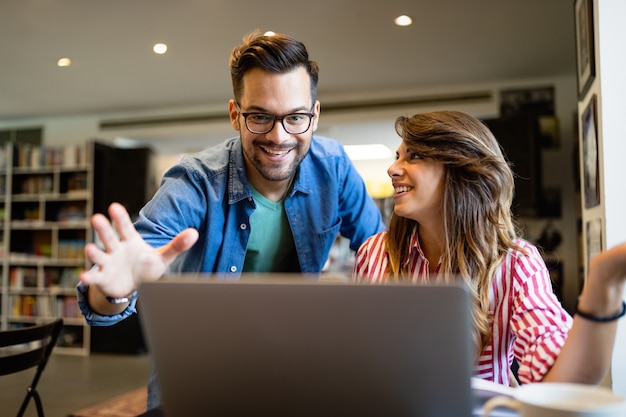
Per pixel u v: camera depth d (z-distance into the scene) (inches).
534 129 209.5
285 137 54.1
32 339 87.2
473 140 48.9
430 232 52.6
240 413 28.9
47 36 182.7
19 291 266.4
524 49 193.9
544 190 224.5
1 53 197.6
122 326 251.0
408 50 194.5
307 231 69.2
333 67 211.8
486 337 47.3
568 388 27.6
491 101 232.2
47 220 268.2
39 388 183.6
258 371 27.6
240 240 66.1
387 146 296.8
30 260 265.3
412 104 241.8
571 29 176.2
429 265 53.6
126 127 284.0
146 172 256.5
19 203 275.4
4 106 269.9
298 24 172.4
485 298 47.1
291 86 53.0
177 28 175.9
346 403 27.2
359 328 25.7
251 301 26.5
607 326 32.1
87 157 262.2
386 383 26.4
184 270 68.8
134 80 229.0
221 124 269.6
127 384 191.2
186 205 61.4
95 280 33.7
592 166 97.8
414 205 50.4
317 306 25.8
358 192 78.8
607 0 90.8
